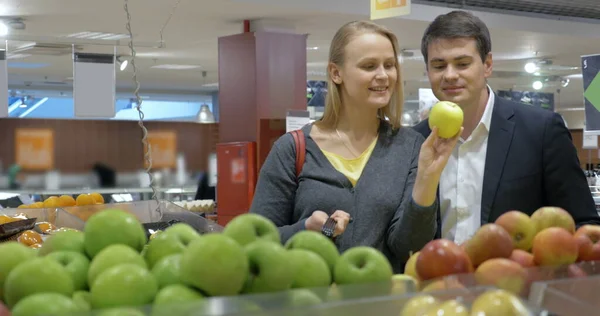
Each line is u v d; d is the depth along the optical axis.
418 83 15.10
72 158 9.08
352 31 2.10
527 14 9.23
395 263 2.07
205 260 1.07
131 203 3.46
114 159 9.30
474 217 2.29
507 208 2.25
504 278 1.21
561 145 2.24
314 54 11.34
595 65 5.05
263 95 8.09
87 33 8.91
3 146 8.48
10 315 1.04
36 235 2.54
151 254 1.27
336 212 1.84
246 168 7.88
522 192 2.25
